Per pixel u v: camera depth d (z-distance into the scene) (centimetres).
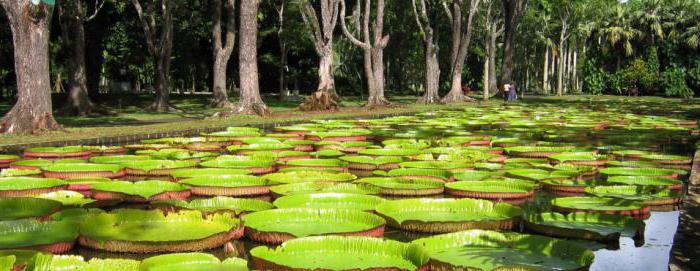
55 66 4119
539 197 675
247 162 871
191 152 1006
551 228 499
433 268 395
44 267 371
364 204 588
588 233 488
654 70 4306
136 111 2345
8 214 536
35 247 426
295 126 1598
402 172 800
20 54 1289
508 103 3130
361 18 3456
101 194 625
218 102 2603
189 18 3170
